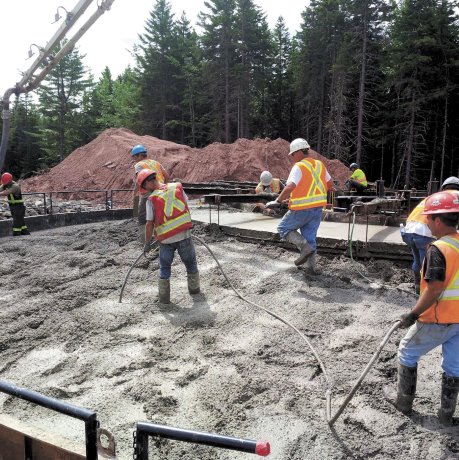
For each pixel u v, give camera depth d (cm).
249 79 4819
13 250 909
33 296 614
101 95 6569
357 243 675
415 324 316
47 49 1116
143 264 722
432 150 3959
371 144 4197
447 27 3778
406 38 3806
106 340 468
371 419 325
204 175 2477
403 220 841
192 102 5447
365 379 374
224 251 760
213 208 1187
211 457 296
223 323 498
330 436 310
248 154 2595
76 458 239
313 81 4769
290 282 609
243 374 391
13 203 1080
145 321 513
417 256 520
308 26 5016
